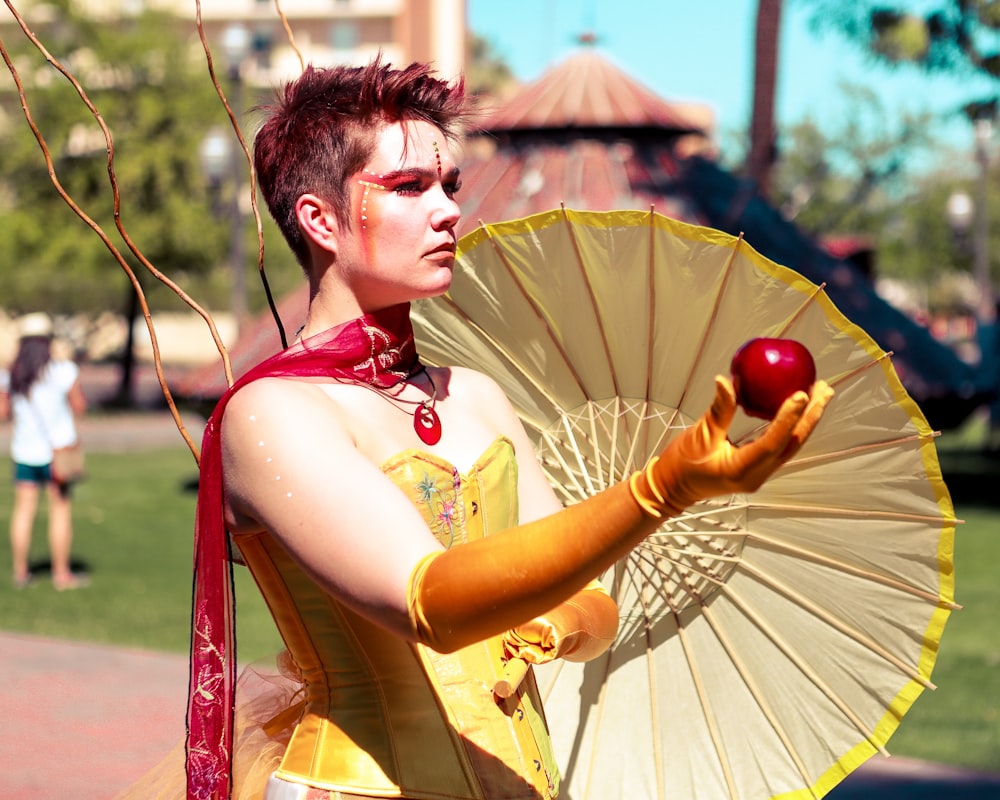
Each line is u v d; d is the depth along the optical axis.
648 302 2.37
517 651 2.02
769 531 2.44
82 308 42.16
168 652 7.54
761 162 17.56
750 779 2.47
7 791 5.08
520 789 1.95
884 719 2.39
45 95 28.80
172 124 29.50
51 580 9.84
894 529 2.33
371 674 1.94
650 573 2.52
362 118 1.96
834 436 2.30
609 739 2.54
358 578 1.71
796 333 2.27
